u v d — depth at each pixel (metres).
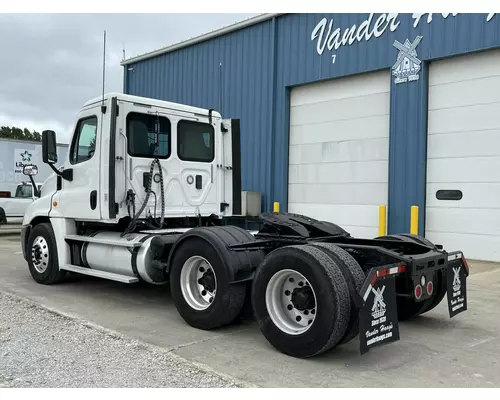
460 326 5.45
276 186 13.40
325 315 4.03
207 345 4.68
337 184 12.27
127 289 7.26
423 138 10.54
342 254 4.26
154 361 4.21
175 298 5.39
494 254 9.74
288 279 4.49
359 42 11.58
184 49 15.77
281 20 13.16
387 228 11.09
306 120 12.90
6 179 18.92
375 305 4.05
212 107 14.98
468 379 3.89
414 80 10.64
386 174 11.33
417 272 4.50
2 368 4.03
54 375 3.89
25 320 5.47
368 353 4.50
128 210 6.28
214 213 7.28
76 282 7.75
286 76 13.07
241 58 14.16
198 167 7.07
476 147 9.95
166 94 16.41
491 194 9.78
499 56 9.62
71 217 6.84
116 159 6.21
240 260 4.93
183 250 5.30
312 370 4.05
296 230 5.29
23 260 10.23
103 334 4.97
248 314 5.50
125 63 17.64
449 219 10.34
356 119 11.88
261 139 13.68
